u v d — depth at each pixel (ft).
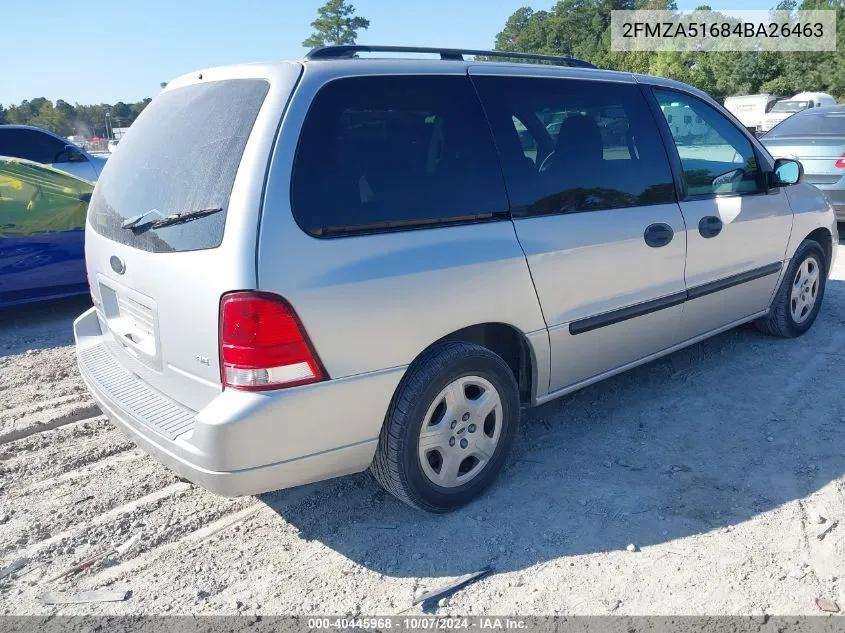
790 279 16.33
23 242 19.56
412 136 9.71
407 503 10.15
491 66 11.00
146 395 9.82
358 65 9.52
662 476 11.35
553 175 11.12
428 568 9.32
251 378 8.25
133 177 10.36
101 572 9.37
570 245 11.06
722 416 13.35
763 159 15.34
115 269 10.21
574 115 11.67
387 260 9.07
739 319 15.42
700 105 14.15
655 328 13.05
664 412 13.62
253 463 8.42
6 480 11.65
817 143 27.55
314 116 8.86
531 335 10.83
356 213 8.96
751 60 152.76
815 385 14.55
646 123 12.81
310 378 8.54
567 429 13.07
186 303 8.64
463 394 10.09
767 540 9.66
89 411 14.30
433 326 9.51
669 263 12.78
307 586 9.04
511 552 9.59
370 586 9.01
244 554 9.71
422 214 9.55
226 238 8.28
